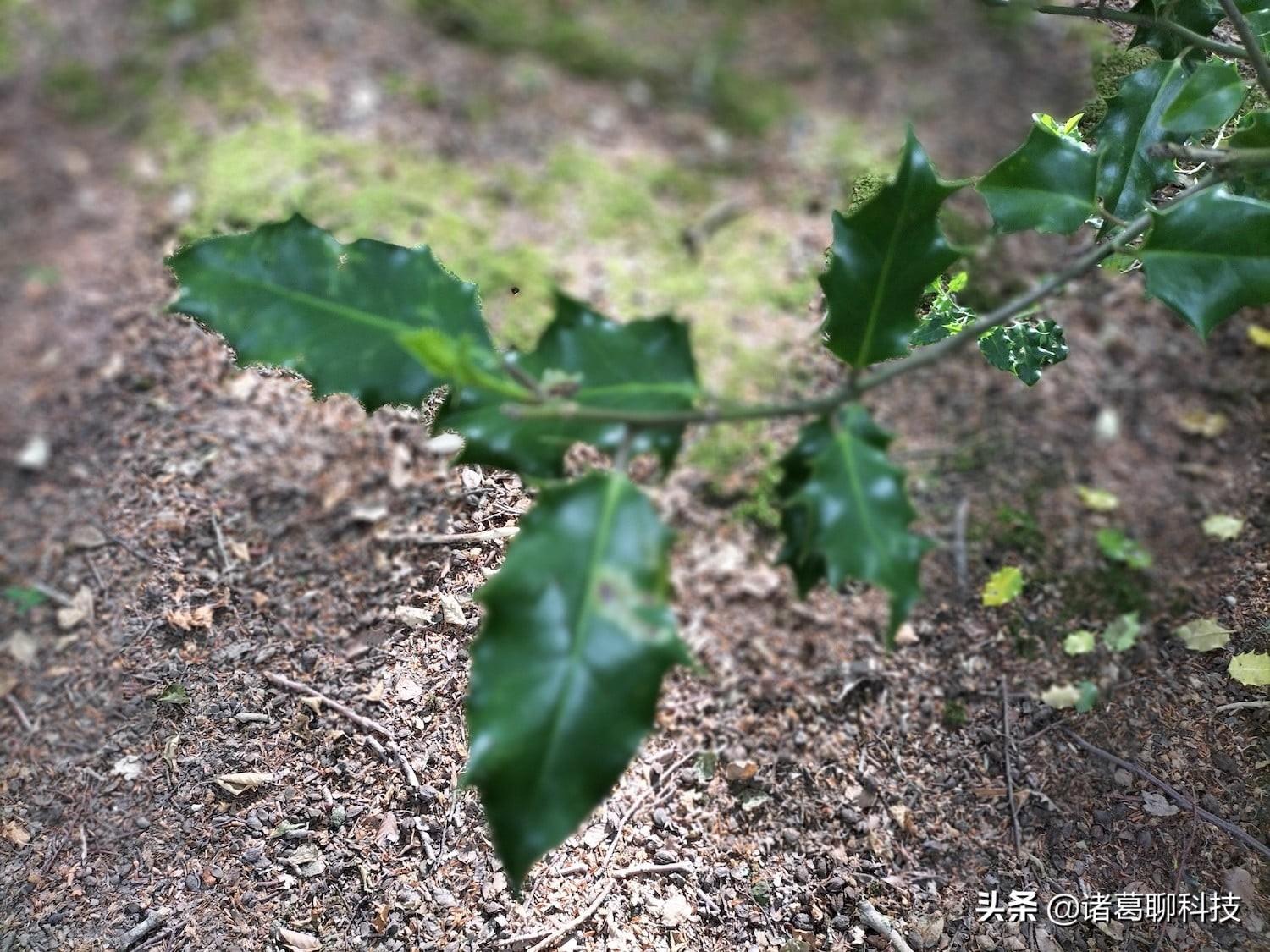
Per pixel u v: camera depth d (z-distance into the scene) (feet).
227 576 1.75
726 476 2.16
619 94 3.23
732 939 1.51
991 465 2.07
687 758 1.68
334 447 1.90
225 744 1.58
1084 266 1.25
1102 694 1.67
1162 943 1.45
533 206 2.77
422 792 1.53
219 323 1.22
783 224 2.79
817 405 1.20
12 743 1.65
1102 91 1.61
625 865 1.56
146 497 1.88
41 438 2.08
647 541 1.13
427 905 1.48
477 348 1.19
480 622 1.58
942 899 1.53
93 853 1.52
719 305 2.54
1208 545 1.85
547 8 3.49
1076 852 1.53
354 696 1.59
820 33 3.51
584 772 1.09
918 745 1.68
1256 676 1.58
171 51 3.12
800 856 1.58
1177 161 1.45
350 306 1.23
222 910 1.47
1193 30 1.47
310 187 2.62
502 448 1.21
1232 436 2.00
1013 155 1.33
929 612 1.85
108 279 2.45
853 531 1.15
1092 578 1.85
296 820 1.52
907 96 3.23
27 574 1.85
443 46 3.24
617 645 1.10
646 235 2.74
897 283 1.24
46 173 2.81
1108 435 2.10
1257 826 1.49
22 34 3.20
